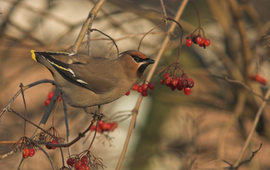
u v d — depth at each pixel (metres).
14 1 11.25
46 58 6.51
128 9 10.95
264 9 13.89
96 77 6.62
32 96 13.98
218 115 14.98
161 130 13.21
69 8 14.91
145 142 13.09
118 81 6.72
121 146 13.94
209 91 13.47
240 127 12.34
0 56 11.59
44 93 13.77
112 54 12.18
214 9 11.75
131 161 12.62
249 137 7.63
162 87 12.74
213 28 14.47
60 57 7.18
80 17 15.13
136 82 7.34
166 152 11.93
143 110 14.62
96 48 12.64
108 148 13.08
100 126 7.78
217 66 13.52
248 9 10.76
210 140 12.77
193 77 13.29
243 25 10.74
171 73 6.41
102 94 6.72
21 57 12.75
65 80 6.61
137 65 6.77
